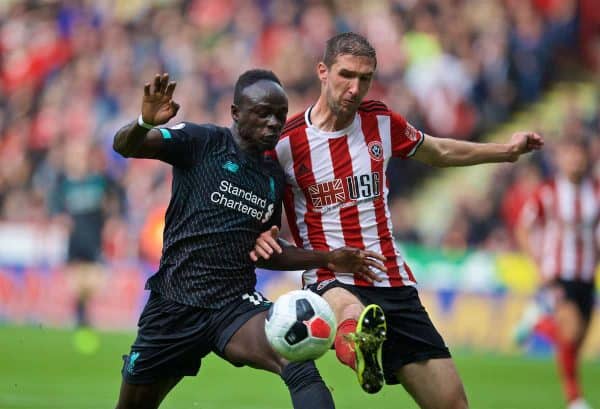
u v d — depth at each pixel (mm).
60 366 42906
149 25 74438
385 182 21438
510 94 71000
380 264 20812
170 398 34594
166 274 19141
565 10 74312
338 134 20891
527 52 72250
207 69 71875
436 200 66250
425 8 72250
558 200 39562
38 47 74938
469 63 70688
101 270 61344
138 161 65125
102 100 71312
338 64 20000
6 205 66250
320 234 21016
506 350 55375
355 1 72750
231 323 18734
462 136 69188
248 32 73000
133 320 59906
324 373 44031
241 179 19156
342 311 19469
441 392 20328
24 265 62469
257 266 20031
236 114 19375
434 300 57062
